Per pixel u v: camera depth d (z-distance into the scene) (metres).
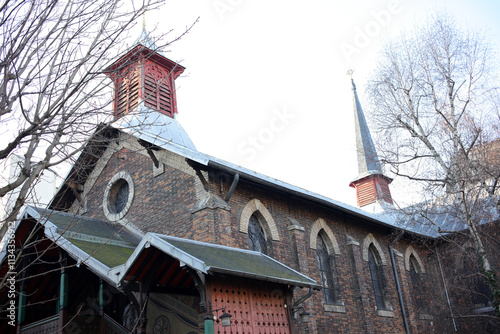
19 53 6.12
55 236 11.00
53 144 6.38
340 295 16.66
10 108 6.06
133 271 9.34
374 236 20.50
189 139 19.44
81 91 6.68
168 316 11.98
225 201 13.23
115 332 10.90
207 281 8.52
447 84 16.45
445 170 16.06
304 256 15.19
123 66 7.04
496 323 21.17
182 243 9.61
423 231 22.94
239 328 8.90
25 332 11.49
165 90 20.48
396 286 20.47
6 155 6.00
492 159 15.48
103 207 16.20
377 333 17.67
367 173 32.28
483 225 17.17
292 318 10.30
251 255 11.37
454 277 21.19
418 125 16.47
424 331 21.31
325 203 16.16
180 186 14.03
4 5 6.09
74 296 12.67
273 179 15.25
